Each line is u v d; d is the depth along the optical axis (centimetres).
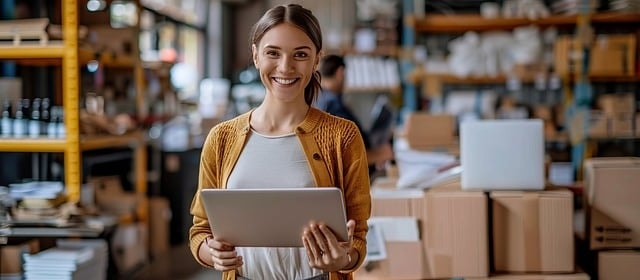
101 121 382
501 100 576
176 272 468
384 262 235
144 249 470
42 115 341
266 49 152
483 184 238
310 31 152
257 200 144
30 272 314
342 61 362
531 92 588
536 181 236
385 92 650
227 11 753
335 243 146
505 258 234
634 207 237
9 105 339
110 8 448
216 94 697
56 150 336
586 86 531
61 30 341
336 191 139
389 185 265
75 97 333
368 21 662
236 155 159
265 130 158
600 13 531
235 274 161
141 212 467
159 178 563
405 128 415
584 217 249
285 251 158
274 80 153
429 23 561
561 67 528
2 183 390
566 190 239
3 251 311
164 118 523
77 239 371
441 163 262
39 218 319
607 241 239
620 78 553
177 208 573
